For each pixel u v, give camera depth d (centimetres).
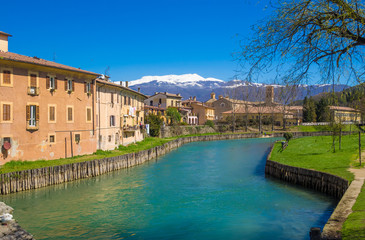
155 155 6038
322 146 5900
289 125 12662
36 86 3775
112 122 5584
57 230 2189
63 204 2798
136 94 7144
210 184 3584
